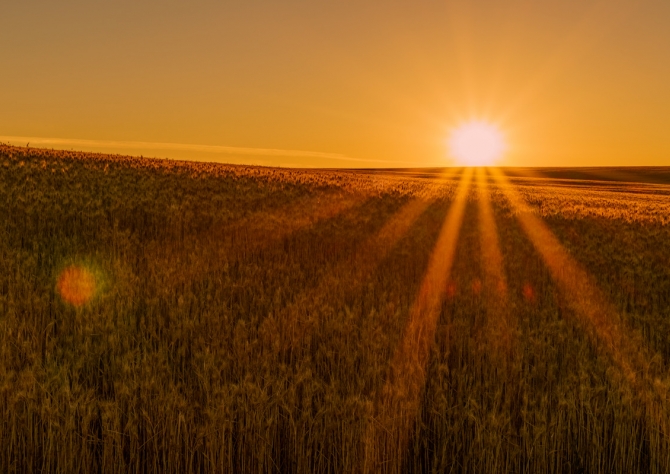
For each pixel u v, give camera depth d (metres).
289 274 10.35
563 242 15.65
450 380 6.19
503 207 24.22
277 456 5.12
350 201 21.95
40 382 5.24
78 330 6.61
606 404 5.55
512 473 5.09
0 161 22.30
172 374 5.66
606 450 5.40
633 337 7.41
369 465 4.91
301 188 24.31
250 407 5.04
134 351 5.96
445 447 5.07
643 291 10.81
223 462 4.87
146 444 5.00
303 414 4.97
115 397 5.30
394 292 9.46
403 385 5.51
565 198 33.25
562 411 5.40
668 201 42.62
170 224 14.85
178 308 7.42
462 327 7.57
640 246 15.59
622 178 101.38
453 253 13.71
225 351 6.10
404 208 21.67
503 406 5.38
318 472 5.00
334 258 12.88
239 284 9.04
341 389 5.62
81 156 29.08
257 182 24.72
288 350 6.66
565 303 9.45
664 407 5.35
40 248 11.54
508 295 9.59
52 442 4.74
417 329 7.38
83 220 14.14
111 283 8.92
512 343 6.88
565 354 6.68
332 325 7.03
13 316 6.75
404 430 5.22
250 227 15.13
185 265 10.18
